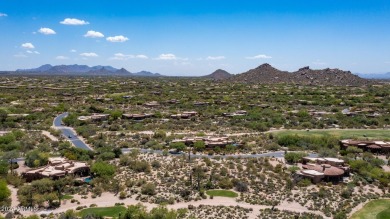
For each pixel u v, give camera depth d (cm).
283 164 10488
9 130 14625
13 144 11719
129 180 8950
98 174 9206
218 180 9088
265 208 7675
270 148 12381
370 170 10106
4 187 7644
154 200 7975
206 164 10144
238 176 9331
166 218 6762
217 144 12288
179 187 8625
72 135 14300
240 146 12438
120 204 7750
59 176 8900
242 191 8556
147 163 10038
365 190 8881
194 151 11869
